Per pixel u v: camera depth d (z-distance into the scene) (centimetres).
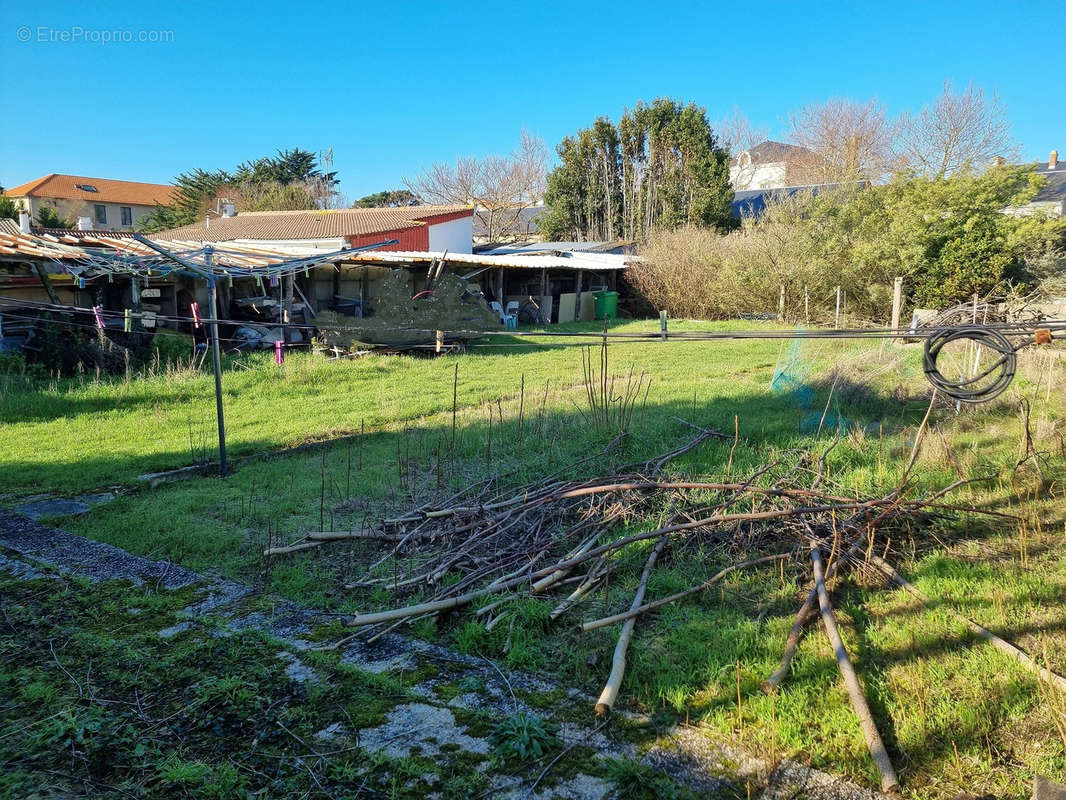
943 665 380
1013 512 598
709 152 4194
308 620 439
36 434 931
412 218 2892
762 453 759
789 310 2577
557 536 543
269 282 1786
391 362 1526
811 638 410
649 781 294
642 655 391
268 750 316
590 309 2900
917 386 1002
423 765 306
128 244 1617
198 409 1088
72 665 385
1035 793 276
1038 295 1844
